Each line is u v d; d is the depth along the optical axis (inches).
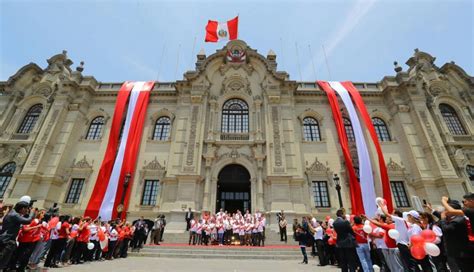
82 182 826.2
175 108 946.1
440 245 270.1
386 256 283.9
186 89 938.1
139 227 573.9
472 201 192.4
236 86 952.9
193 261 439.2
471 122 865.5
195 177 770.2
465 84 924.6
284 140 834.8
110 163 821.2
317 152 857.5
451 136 832.9
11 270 282.0
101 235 435.5
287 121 869.2
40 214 345.4
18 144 842.2
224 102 938.1
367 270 277.9
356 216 310.7
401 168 820.6
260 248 533.0
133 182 809.5
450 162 778.2
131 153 832.3
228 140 848.3
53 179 780.0
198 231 607.8
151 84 981.2
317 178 815.1
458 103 894.4
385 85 954.7
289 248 540.1
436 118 860.6
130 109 906.7
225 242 643.5
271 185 763.4
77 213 765.3
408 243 269.7
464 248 190.2
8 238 241.0
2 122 878.4
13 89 940.6
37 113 920.3
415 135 850.8
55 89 936.3
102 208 741.9
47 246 373.4
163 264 396.5
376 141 836.0
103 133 900.6
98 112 943.0
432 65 955.3
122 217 743.7
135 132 866.8
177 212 719.1
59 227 352.8
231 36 1040.2
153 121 924.6
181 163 812.0
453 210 205.8
